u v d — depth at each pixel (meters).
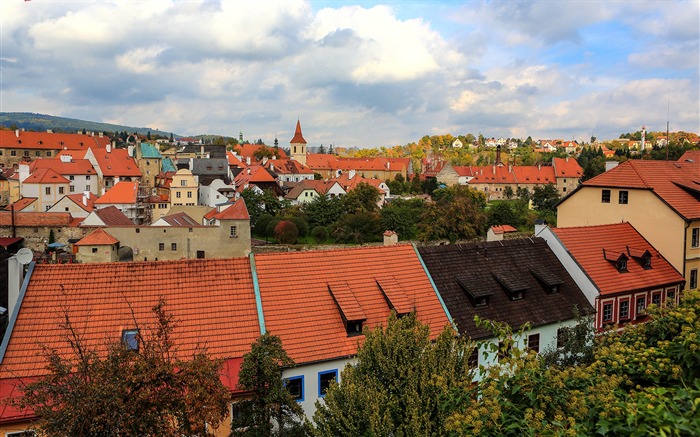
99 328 25.61
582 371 12.13
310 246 96.19
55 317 25.67
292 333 27.48
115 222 87.44
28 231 82.06
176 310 27.17
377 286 31.61
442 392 15.81
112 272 28.06
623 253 39.09
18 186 127.12
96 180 132.25
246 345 26.36
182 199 118.88
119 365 16.69
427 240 100.00
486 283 34.09
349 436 17.23
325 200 111.38
